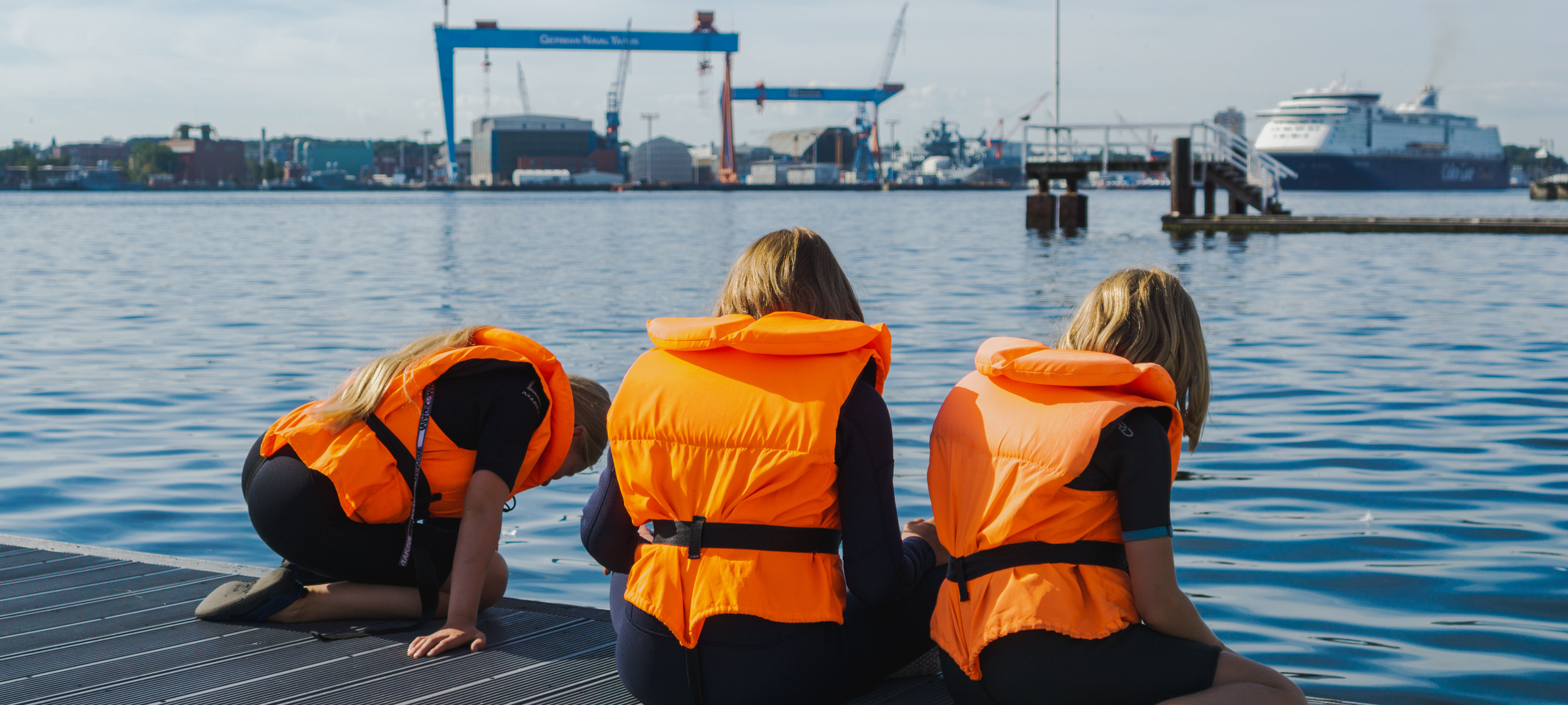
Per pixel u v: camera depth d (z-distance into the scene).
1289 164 122.56
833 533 2.12
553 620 2.90
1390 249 20.67
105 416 6.89
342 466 2.63
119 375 8.35
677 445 2.09
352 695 2.40
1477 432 6.02
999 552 2.00
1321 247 21.33
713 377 2.09
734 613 2.04
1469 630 3.33
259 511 2.76
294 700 2.37
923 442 5.96
